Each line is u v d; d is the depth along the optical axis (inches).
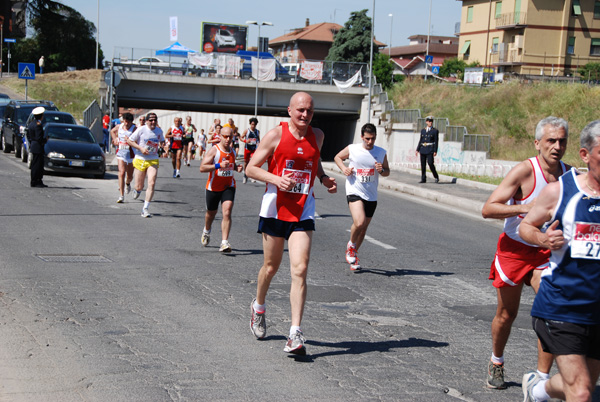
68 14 2945.4
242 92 1888.5
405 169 1173.1
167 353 232.5
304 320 285.4
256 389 201.6
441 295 346.9
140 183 578.9
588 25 2431.1
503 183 203.3
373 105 1841.8
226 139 428.5
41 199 642.8
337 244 488.1
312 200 234.5
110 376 207.9
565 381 153.6
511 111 1464.1
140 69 1825.8
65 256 398.6
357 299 329.7
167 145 930.1
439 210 732.0
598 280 151.6
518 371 230.5
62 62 2901.1
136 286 332.8
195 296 318.0
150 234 490.9
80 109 2058.3
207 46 2982.3
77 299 302.2
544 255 197.8
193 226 536.1
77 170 841.5
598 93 1439.5
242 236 501.4
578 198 152.6
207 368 218.8
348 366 227.3
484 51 2630.4
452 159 1277.1
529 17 2411.4
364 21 2827.3
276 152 228.5
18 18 3038.9
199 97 1879.9
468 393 206.1
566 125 199.2
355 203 391.9
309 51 3895.2
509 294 203.8
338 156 395.5
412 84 1919.3
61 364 217.3
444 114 1569.9
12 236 453.1
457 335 272.4
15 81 2228.1
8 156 1111.6
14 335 245.6
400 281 376.5
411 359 238.1
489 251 489.1
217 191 436.1
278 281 359.3
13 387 196.1
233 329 266.1
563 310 154.1
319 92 1905.8
